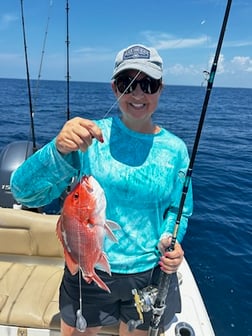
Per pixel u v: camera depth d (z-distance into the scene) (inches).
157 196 62.3
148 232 64.1
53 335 85.8
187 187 62.7
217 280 148.3
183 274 106.9
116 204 61.2
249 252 171.0
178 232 66.0
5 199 136.0
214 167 339.9
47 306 90.5
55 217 110.8
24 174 57.1
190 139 507.2
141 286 66.2
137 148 62.2
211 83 61.0
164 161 63.2
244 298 137.8
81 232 53.2
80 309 63.7
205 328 85.7
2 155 146.7
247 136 569.0
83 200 52.4
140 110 61.7
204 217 209.6
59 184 61.9
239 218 210.8
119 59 61.5
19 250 110.9
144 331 70.1
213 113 971.3
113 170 60.5
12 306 89.7
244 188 273.1
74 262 55.9
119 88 61.6
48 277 103.7
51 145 55.3
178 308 75.8
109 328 81.9
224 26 59.2
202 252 169.8
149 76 59.1
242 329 121.9
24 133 488.1
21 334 85.7
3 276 103.0
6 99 1138.0
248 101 1788.9
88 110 847.7
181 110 999.0
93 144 61.4
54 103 1067.9
